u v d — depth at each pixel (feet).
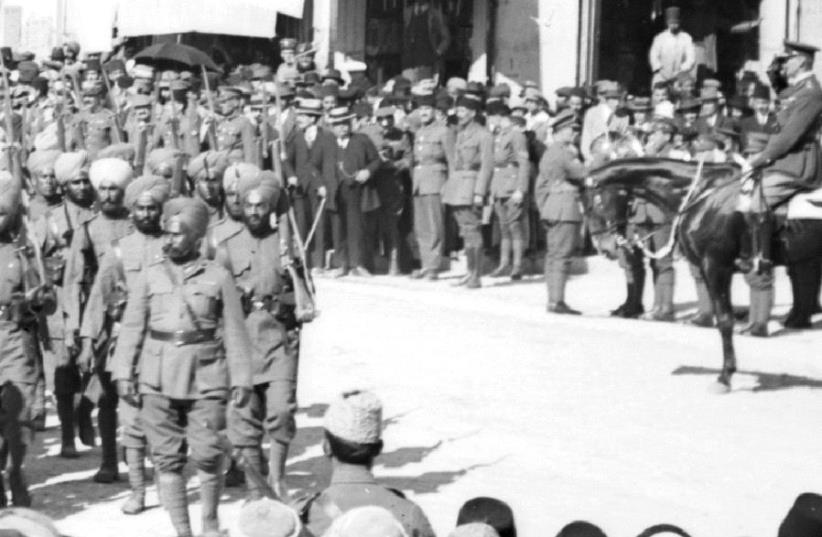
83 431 59.06
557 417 68.13
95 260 56.65
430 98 107.04
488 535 26.71
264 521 26.86
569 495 56.29
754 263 74.28
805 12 124.98
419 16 126.72
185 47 106.83
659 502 55.93
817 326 93.35
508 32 123.75
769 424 68.28
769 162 74.23
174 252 48.01
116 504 53.26
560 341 85.35
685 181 76.54
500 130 106.32
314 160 107.96
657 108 107.65
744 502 56.29
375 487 32.58
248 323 52.44
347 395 32.99
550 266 95.04
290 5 120.06
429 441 63.36
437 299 98.68
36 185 60.34
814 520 29.27
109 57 136.67
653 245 92.48
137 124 97.86
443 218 107.65
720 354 83.51
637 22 124.16
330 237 112.27
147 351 47.80
